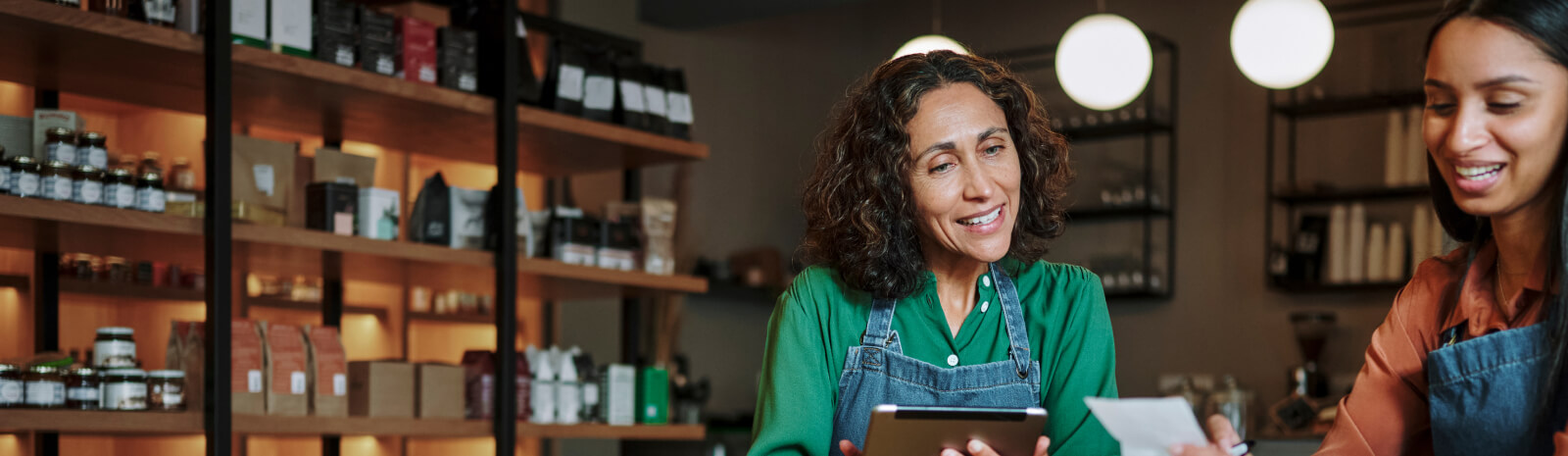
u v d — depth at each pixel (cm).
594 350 455
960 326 164
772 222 716
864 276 159
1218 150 614
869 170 156
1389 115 559
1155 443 121
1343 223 561
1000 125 154
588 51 357
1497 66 104
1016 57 677
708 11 603
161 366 330
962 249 153
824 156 166
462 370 326
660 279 370
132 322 327
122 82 277
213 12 256
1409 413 128
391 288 394
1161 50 634
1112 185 619
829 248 165
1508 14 103
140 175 265
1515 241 114
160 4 256
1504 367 112
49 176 244
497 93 320
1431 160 121
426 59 307
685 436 385
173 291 331
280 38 275
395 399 309
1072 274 165
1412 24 558
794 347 162
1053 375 162
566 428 347
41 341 280
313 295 381
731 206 691
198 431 257
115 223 248
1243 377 593
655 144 360
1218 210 611
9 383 239
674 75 381
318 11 284
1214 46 621
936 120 152
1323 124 588
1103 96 437
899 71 156
